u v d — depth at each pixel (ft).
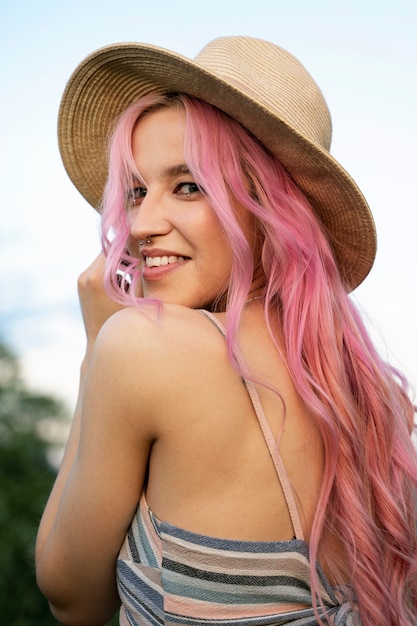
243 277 4.43
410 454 4.80
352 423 4.43
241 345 4.33
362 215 5.03
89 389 4.23
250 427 4.14
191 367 4.07
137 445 4.15
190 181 4.65
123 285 4.87
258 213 4.58
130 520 4.33
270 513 4.13
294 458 4.23
